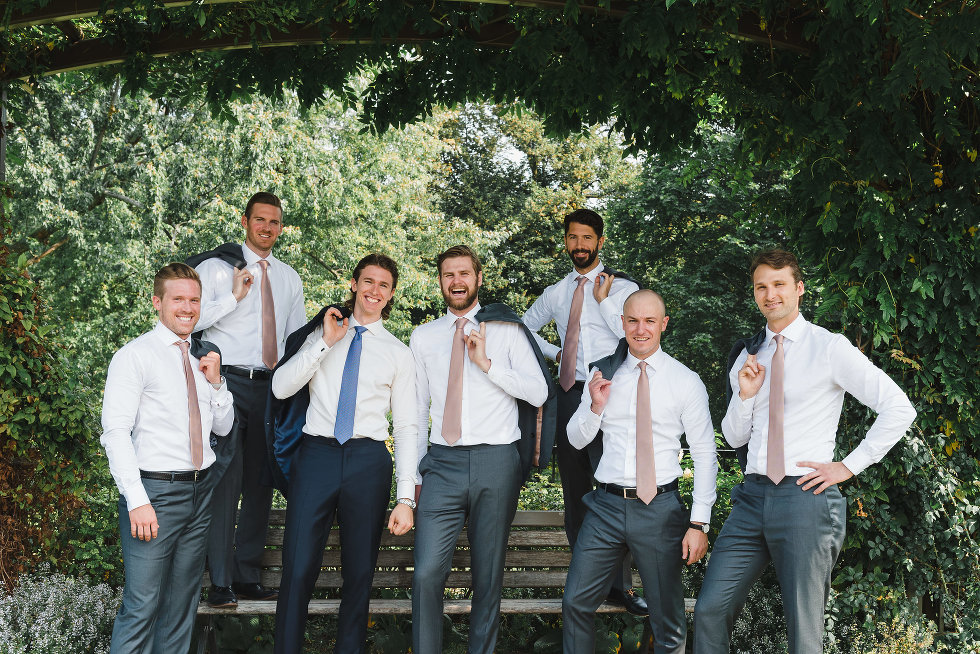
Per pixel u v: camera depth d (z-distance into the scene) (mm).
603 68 4086
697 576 4523
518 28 4172
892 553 3895
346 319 3535
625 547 3484
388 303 3732
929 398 3836
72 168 12969
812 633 3090
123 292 13633
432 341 3750
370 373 3592
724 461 5145
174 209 13461
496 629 3596
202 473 3314
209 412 3400
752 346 3357
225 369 3945
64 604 3969
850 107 3715
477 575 3572
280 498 5797
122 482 3076
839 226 3920
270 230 4137
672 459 3471
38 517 4332
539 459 3783
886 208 3715
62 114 12797
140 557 3158
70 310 13555
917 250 3836
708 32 3727
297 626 3477
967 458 3871
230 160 13180
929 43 3096
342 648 3527
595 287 4203
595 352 4219
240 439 3918
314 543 3533
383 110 5082
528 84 4688
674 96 4129
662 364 3492
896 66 3230
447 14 4023
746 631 4160
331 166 14367
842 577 3953
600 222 4305
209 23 4316
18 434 4051
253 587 4055
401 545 4250
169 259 12703
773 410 3186
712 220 16500
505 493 3578
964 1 3061
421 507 3586
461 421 3580
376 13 4039
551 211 23953
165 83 4984
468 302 3695
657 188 16844
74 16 3889
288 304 4246
